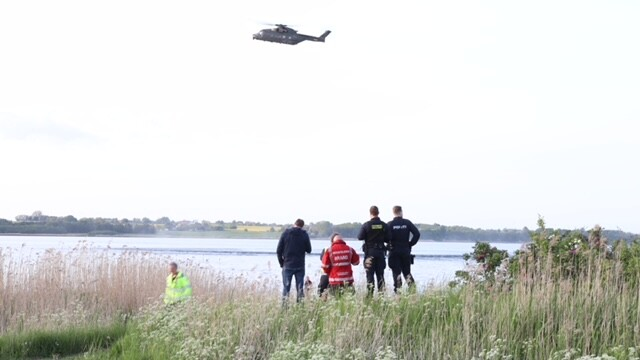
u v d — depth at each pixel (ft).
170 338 49.39
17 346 52.95
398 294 50.08
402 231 60.49
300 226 62.69
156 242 582.35
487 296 48.03
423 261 215.31
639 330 40.50
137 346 50.16
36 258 73.41
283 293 61.31
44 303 67.82
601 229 52.34
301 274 62.39
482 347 41.29
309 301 51.83
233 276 76.89
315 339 46.70
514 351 41.09
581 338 40.40
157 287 74.18
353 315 46.11
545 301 43.86
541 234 53.21
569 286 44.50
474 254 58.34
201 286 72.90
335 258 59.11
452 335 42.96
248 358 44.55
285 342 42.91
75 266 72.79
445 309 46.29
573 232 53.31
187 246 428.97
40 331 56.39
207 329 49.19
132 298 72.13
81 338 55.16
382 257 60.03
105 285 71.87
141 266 76.07
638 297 43.50
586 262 49.85
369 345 43.52
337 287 58.70
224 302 60.70
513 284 48.47
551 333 41.96
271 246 461.78
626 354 38.52
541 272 48.49
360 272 60.03
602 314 42.68
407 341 44.50
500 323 42.78
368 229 59.98
